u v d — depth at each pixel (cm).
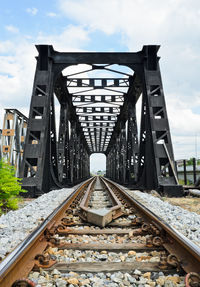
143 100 1272
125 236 359
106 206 661
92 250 290
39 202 674
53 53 1249
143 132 1277
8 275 190
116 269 230
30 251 253
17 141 1997
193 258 230
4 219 443
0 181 620
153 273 224
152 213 415
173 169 1005
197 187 1038
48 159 1163
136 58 1252
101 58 1255
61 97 1816
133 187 1273
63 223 419
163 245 286
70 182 2048
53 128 1280
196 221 422
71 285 203
